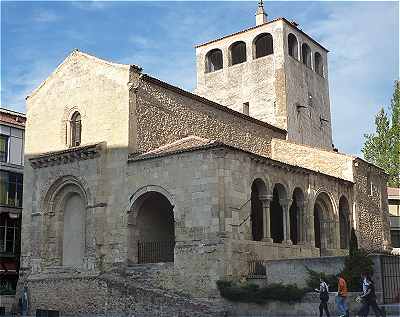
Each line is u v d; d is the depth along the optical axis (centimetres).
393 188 6062
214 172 2931
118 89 3438
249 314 2681
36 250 3609
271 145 4509
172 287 2955
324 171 4262
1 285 4609
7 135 4922
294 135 4838
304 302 2547
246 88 5044
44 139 3831
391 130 6288
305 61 5306
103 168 3388
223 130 4019
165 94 3600
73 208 3584
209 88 5275
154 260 3256
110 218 3297
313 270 2700
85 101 3612
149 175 3178
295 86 4975
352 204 4128
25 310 3462
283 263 2788
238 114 4156
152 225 3356
